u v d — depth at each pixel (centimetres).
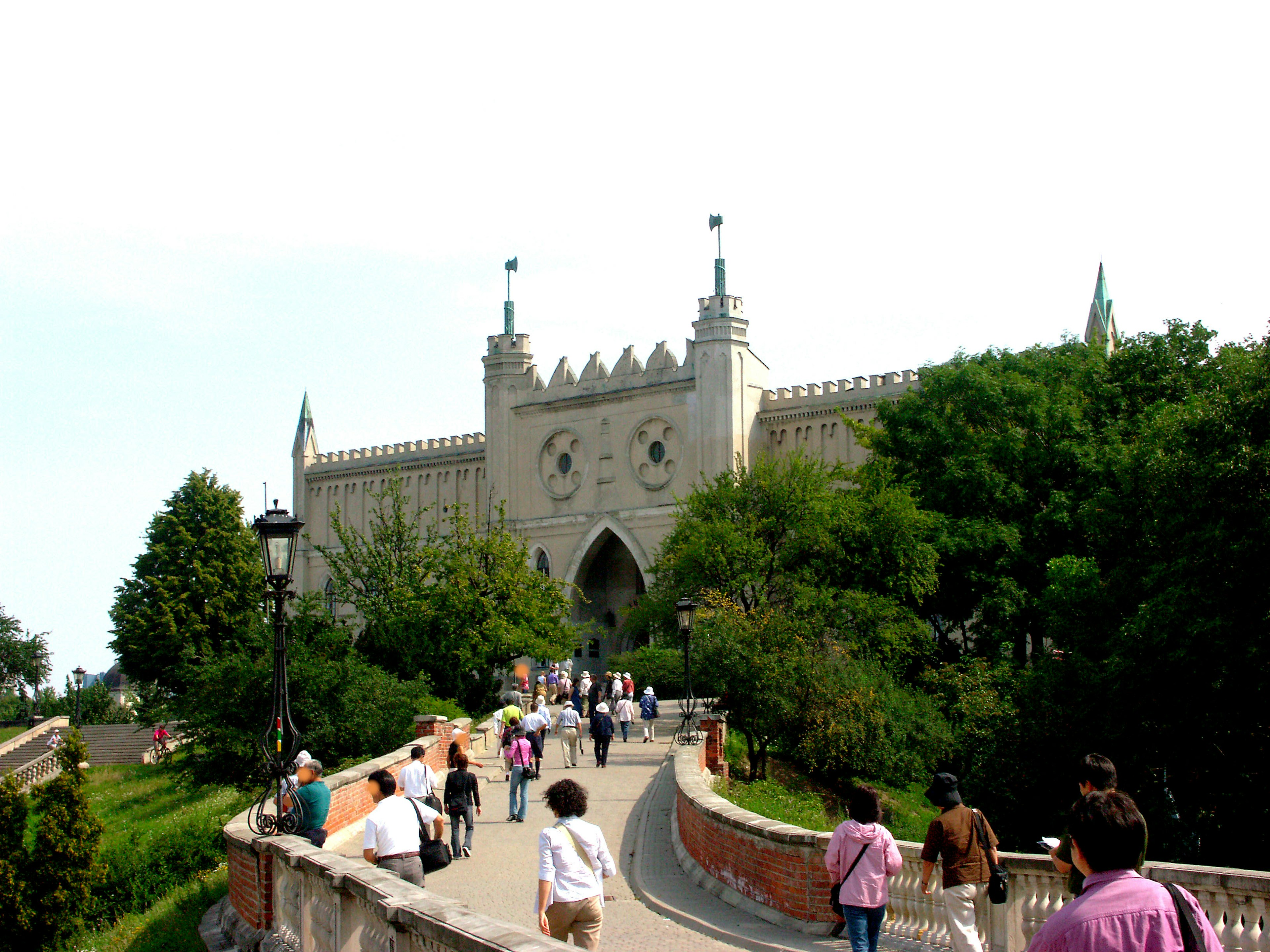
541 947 720
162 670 6744
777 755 3797
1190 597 2753
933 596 5034
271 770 1678
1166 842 2917
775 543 5056
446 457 8138
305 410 8844
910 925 1330
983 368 5094
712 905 1642
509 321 7925
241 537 7250
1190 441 2969
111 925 2586
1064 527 4528
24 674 10250
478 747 3662
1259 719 2764
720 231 7038
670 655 5491
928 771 3659
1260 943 1008
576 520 7406
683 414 7069
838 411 5650
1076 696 3200
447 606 4972
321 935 1171
